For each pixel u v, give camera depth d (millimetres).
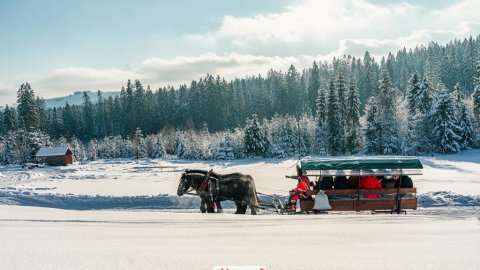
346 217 9969
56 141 131250
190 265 3816
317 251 4629
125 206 18953
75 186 32125
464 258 4070
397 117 70000
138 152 108125
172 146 115562
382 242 5383
